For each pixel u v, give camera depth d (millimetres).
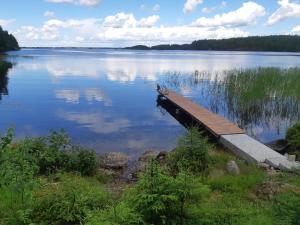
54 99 25469
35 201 6297
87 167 9500
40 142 9680
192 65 61719
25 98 25703
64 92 29172
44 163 9047
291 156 10047
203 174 8766
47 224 5742
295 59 83188
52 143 9805
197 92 28891
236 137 13078
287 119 18766
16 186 5891
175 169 9133
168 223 5227
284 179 7949
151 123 18250
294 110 19516
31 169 6988
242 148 11531
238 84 24375
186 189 5348
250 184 7883
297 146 12445
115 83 36469
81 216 5809
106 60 83500
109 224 4742
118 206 5172
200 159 9203
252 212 6195
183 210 5500
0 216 5879
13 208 6113
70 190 6438
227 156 10672
